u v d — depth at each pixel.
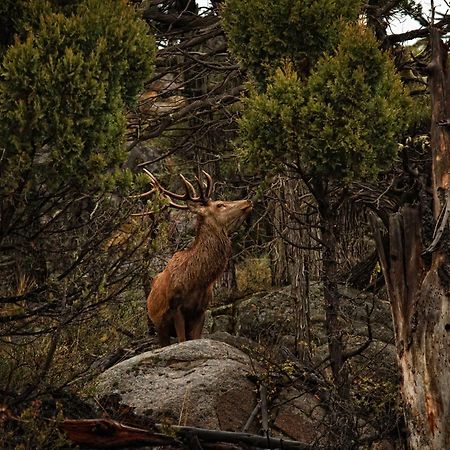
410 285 16.64
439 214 16.69
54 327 15.44
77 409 16.23
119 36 16.09
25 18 15.91
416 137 21.48
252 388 18.23
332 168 18.27
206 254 21.44
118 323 22.41
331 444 16.75
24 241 15.40
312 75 18.50
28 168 14.93
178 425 17.14
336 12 19.81
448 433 15.93
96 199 16.33
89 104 15.40
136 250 16.06
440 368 15.98
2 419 14.22
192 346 18.89
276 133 18.30
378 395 17.80
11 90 15.12
